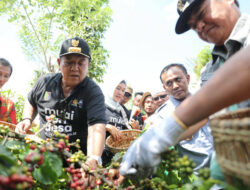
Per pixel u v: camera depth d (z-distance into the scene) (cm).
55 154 118
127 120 364
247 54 72
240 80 72
